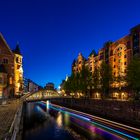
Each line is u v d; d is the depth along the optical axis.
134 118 34.09
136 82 48.19
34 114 71.12
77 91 98.88
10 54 81.56
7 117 23.97
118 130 35.06
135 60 51.97
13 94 81.19
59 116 64.94
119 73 84.25
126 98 72.00
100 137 32.62
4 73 75.38
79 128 42.09
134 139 30.41
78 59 137.88
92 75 82.62
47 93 96.38
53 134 36.41
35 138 33.28
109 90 84.81
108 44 97.31
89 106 62.25
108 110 46.62
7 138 9.95
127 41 81.50
